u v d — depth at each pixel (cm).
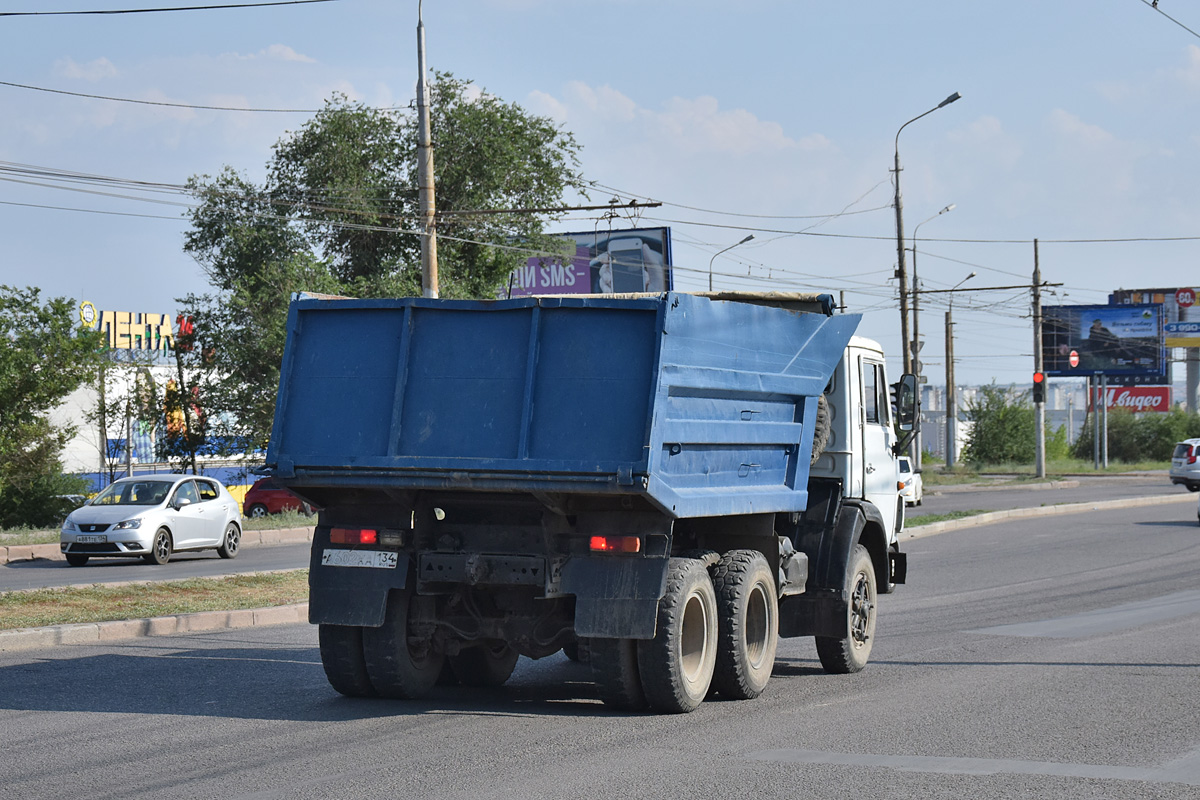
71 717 1036
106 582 2161
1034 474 7681
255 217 5400
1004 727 979
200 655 1402
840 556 1272
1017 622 1667
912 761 859
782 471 1206
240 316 5072
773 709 1073
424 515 1070
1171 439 10325
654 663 1022
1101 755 876
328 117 5684
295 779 812
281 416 1059
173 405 5059
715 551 1145
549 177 6016
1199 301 10925
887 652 1427
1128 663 1298
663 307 961
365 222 5653
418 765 853
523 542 1045
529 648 1112
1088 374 9856
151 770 841
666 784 795
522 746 916
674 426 986
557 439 975
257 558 2950
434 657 1148
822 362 1251
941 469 8306
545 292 6906
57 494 4138
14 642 1441
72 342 3944
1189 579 2177
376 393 1038
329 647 1099
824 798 759
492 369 1005
